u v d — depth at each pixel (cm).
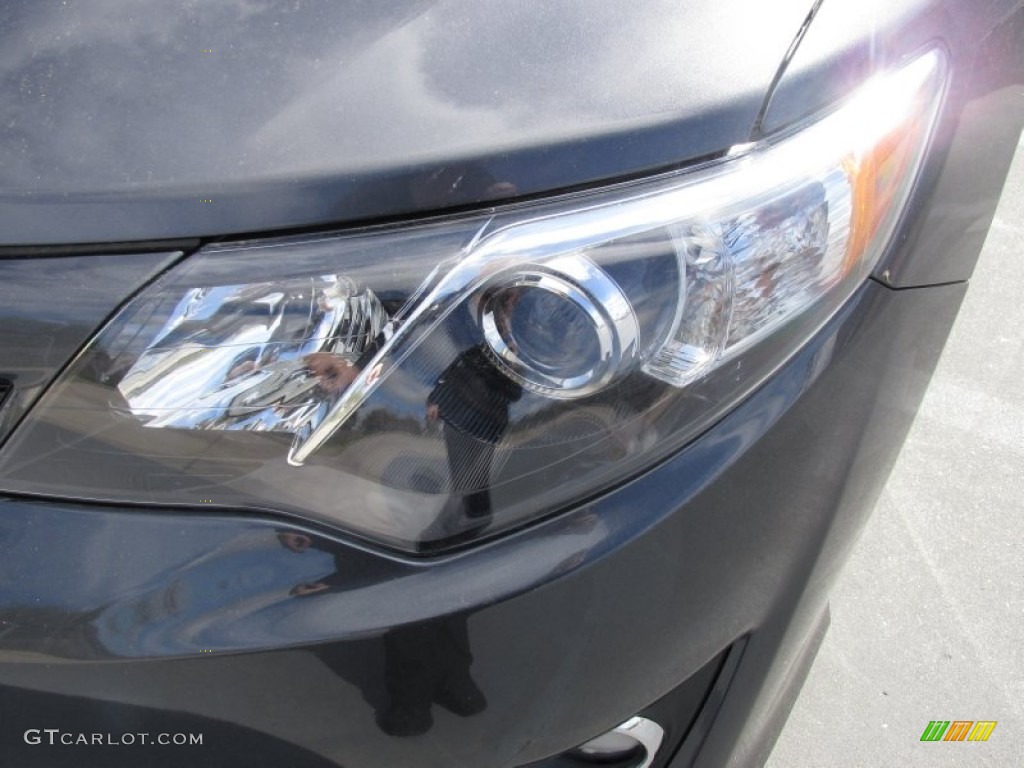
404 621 102
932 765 192
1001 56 137
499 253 97
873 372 122
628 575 105
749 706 133
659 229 99
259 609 102
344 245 98
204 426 99
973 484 240
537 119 99
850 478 124
